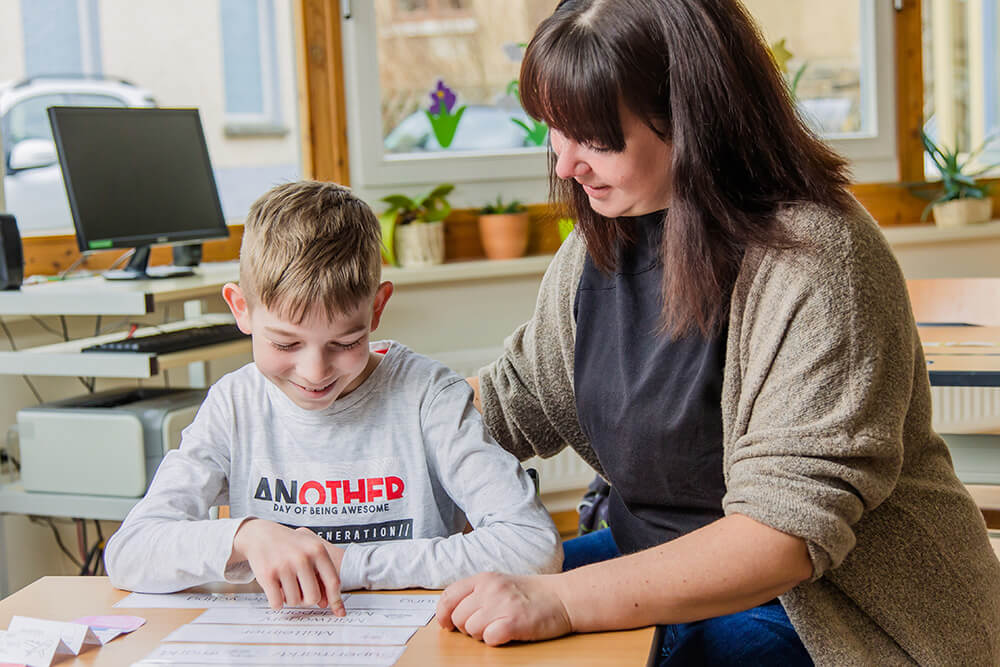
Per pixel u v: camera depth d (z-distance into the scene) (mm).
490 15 3266
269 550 994
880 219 3648
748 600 930
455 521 1256
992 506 1933
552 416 1324
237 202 3172
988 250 3625
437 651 867
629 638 892
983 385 1672
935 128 3777
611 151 1032
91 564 2752
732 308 1038
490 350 3127
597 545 1362
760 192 1037
